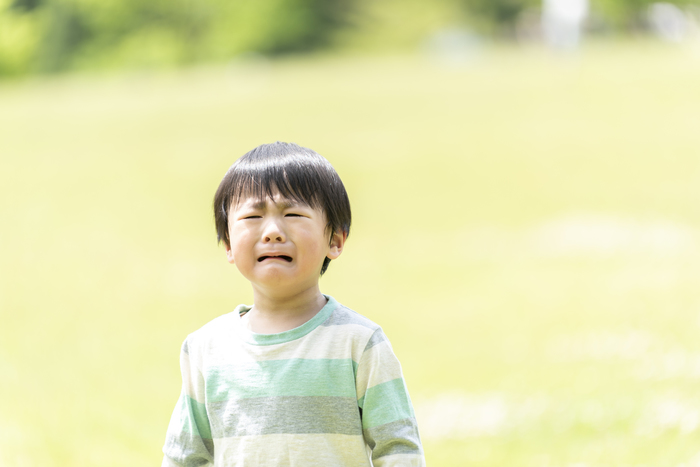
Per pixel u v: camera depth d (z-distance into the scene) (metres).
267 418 4.09
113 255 21.62
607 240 20.05
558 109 41.72
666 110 38.59
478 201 26.47
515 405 9.34
